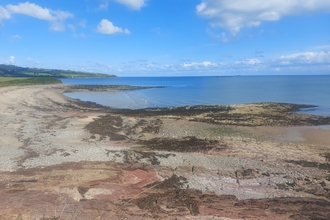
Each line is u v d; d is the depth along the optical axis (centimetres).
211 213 954
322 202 1040
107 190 1117
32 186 1131
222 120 2695
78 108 3722
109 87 8944
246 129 2334
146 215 934
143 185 1175
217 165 1427
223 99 5131
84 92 6925
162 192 1109
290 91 6600
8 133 2016
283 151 1702
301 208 996
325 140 2041
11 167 1338
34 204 985
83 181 1194
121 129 2280
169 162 1466
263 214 953
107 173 1291
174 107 3850
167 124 2483
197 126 2419
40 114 2962
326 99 4744
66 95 5928
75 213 934
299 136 2145
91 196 1063
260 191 1140
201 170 1354
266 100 4778
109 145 1806
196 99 5197
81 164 1404
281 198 1073
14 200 1010
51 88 7550
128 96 5922
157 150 1703
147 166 1395
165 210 968
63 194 1070
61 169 1324
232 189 1155
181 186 1174
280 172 1345
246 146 1808
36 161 1433
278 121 2669
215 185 1190
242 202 1036
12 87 6550
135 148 1742
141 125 2427
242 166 1415
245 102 4588
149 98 5478
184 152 1667
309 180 1249
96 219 900
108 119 2636
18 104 3731
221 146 1800
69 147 1719
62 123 2459
